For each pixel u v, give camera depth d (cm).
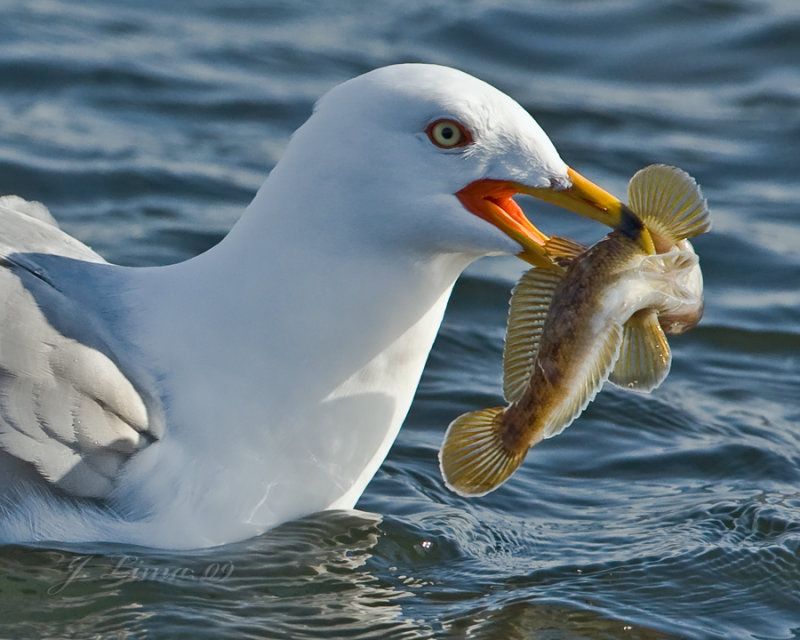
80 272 1029
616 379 952
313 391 1008
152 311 1015
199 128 1988
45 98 2009
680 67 2369
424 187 955
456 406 1361
